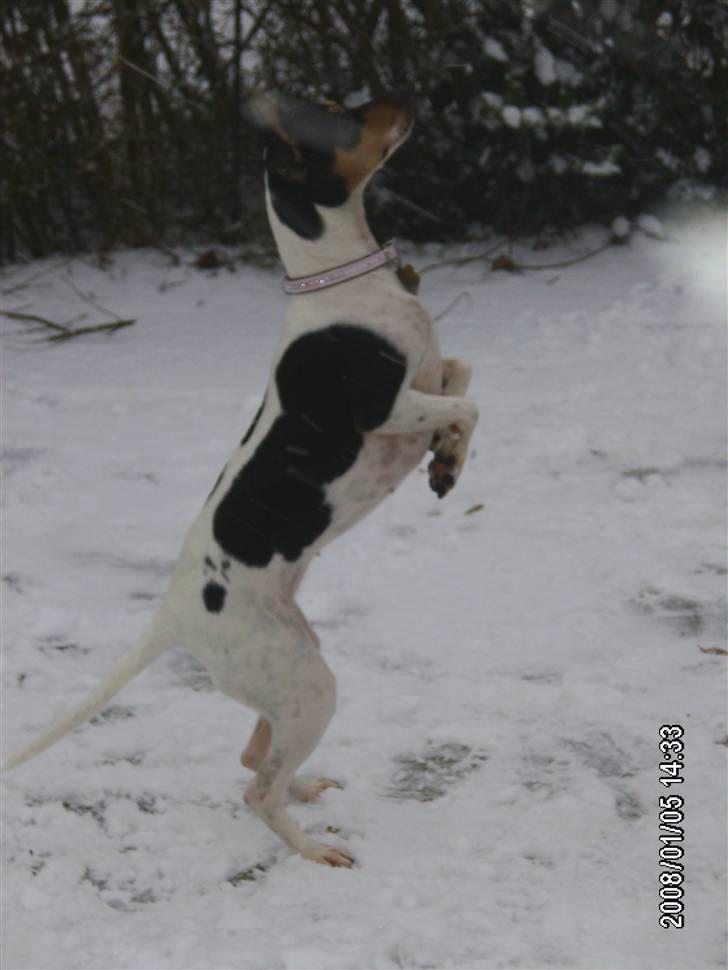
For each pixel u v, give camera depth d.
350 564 6.44
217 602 4.17
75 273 12.55
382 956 3.74
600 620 5.74
